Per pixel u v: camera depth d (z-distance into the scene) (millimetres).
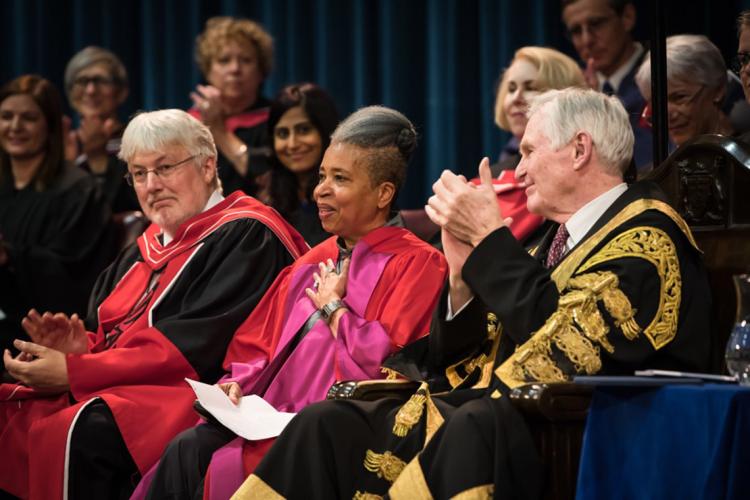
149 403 10312
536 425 7449
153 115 11578
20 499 10734
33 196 16281
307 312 10023
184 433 9359
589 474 6922
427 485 7445
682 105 11430
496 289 8133
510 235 8297
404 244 9977
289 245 11398
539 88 13781
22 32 21844
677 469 6660
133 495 9531
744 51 9758
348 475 8102
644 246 8102
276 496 7988
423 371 9023
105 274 12281
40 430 10203
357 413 8227
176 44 21000
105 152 18078
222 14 20625
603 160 8594
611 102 8688
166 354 10547
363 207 10062
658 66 9805
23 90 16344
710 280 8773
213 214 11516
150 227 12148
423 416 8148
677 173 9133
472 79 18375
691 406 6605
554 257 8781
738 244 8672
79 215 16156
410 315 9492
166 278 11266
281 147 13930
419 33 18859
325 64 19578
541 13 17703
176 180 11445
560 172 8633
